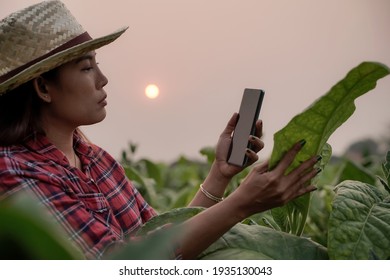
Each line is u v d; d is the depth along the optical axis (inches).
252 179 79.7
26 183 94.4
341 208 79.7
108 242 92.7
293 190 80.5
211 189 108.6
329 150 92.7
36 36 103.5
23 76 96.7
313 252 83.2
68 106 105.2
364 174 148.9
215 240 82.0
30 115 103.5
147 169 235.5
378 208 81.5
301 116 74.2
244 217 81.7
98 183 109.8
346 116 78.0
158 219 86.5
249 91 103.6
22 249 35.2
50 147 102.7
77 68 104.3
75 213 94.7
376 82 71.8
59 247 34.9
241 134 102.8
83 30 110.2
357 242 77.4
